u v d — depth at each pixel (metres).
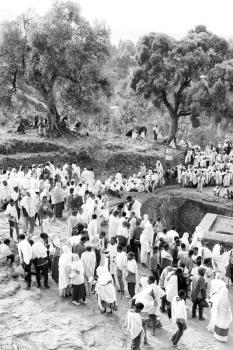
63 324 12.14
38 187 21.64
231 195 33.28
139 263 17.62
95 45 35.22
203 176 35.31
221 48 42.53
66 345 11.12
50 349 10.91
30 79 34.41
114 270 15.00
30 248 13.85
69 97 36.62
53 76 35.25
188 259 14.83
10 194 20.81
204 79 41.09
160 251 15.22
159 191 33.31
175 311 11.71
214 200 32.41
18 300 13.07
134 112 62.34
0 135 34.59
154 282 12.21
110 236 17.55
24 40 33.75
